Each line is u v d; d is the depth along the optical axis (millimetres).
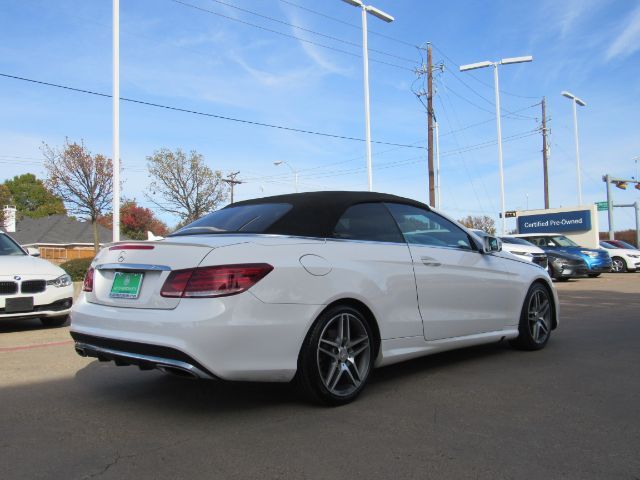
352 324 4066
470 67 25625
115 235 14578
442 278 4766
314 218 4141
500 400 4070
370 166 21547
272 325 3537
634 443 3227
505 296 5477
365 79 21453
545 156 39500
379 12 21328
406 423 3574
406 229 4734
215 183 39625
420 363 5289
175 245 3641
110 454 3115
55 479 2799
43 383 4695
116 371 5125
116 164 14633
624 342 6363
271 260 3623
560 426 3510
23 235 42500
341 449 3150
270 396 4219
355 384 4035
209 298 3410
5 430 3525
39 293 7602
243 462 2986
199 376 3389
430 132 26109
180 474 2844
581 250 18359
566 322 7961
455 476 2797
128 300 3711
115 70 14609
